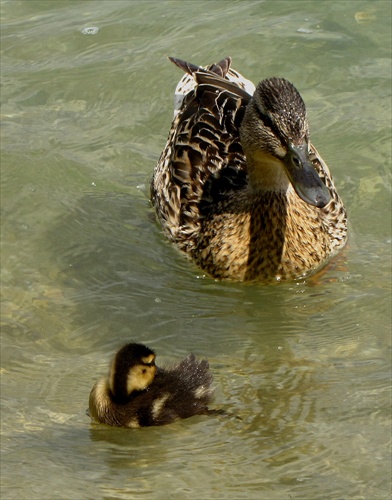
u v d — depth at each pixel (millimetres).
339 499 8711
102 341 11570
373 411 9992
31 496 8828
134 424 10023
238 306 12289
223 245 12617
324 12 17188
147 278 12766
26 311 12031
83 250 13203
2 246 13203
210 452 9578
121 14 17406
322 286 12500
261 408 10250
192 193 13297
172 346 11516
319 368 10914
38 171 14539
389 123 15070
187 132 13805
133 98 15883
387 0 17312
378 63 16109
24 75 16234
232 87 14172
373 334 11469
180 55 16406
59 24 17250
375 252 12953
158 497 8797
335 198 13266
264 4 17500
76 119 15492
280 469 9203
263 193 12352
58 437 9867
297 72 16062
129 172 14625
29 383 10734
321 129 15047
